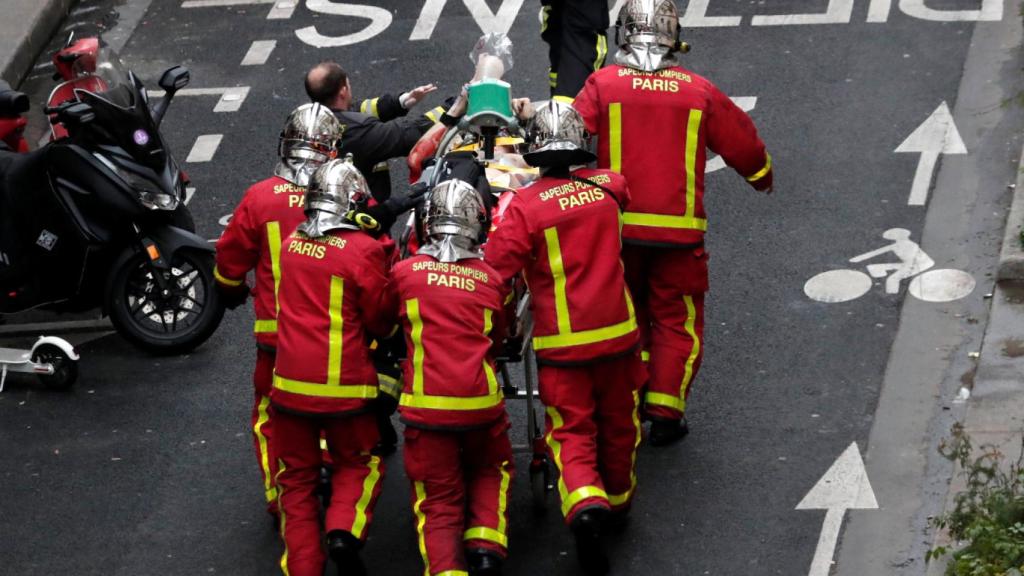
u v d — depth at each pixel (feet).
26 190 90.63
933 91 111.04
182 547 76.43
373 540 75.66
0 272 92.43
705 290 78.13
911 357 84.94
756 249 96.22
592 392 69.92
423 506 67.51
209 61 127.24
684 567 71.56
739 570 70.95
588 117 75.72
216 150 114.62
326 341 67.67
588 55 92.89
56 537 77.87
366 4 133.18
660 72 75.72
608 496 72.33
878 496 74.90
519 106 76.74
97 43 93.20
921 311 88.63
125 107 90.79
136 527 78.18
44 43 132.87
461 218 67.41
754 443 79.66
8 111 95.61
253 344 93.20
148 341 91.97
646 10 76.33
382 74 122.21
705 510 75.15
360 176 69.46
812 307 90.27
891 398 81.92
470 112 74.49
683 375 78.02
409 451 67.21
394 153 82.48
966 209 97.35
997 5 120.78
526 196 68.74
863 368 84.58
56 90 92.68
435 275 66.90
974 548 66.80
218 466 82.48
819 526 73.36
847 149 105.60
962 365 83.51
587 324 68.44
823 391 83.15
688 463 78.54
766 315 90.02
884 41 118.52
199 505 79.46
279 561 74.79
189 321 96.27
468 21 128.67
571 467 68.13
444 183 68.23
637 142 75.41
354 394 68.03
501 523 67.82
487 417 66.85
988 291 89.20
